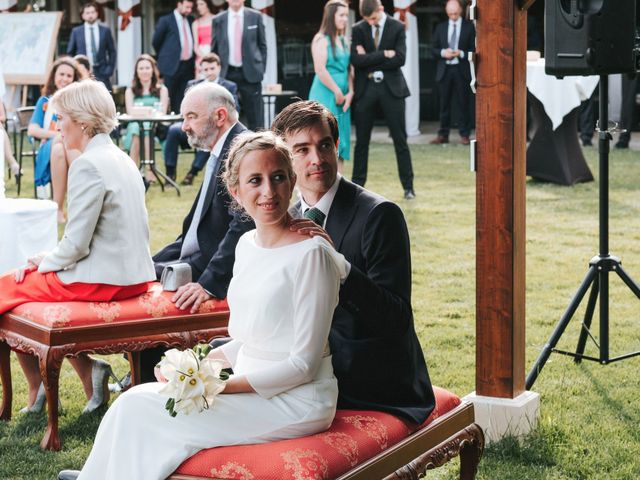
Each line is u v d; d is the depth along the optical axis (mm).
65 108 4387
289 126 3264
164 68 14219
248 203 2996
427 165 12617
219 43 12445
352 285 3066
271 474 2789
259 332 2992
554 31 4367
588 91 10820
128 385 5016
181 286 4512
